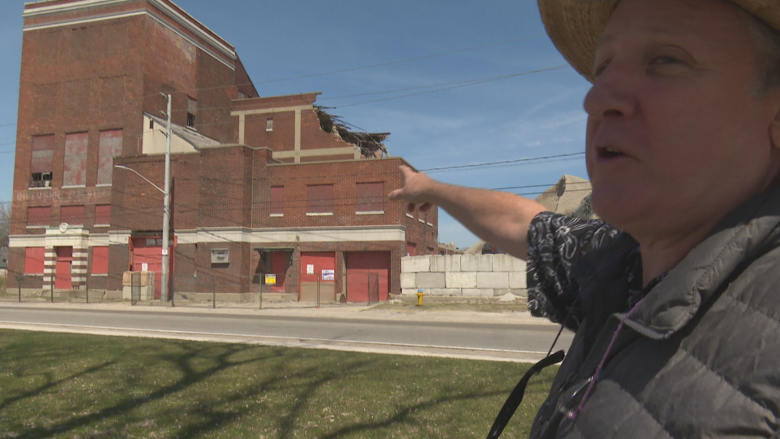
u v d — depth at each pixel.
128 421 4.68
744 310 0.57
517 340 11.39
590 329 0.92
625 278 0.90
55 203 33.38
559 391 0.91
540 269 1.18
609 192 0.70
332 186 26.75
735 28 0.67
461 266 23.02
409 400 5.31
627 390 0.67
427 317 17.55
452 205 1.43
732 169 0.66
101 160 32.81
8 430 4.43
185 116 35.47
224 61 39.47
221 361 7.70
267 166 27.56
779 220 0.58
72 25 33.97
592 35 0.98
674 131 0.66
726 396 0.54
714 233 0.63
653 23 0.70
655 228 0.71
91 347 9.11
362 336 12.16
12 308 22.30
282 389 5.84
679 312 0.61
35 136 34.38
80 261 32.09
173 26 34.81
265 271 27.22
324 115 37.47
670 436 0.58
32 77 34.53
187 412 4.95
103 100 32.91
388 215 25.89
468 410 4.93
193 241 27.89
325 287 26.31
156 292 28.25
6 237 63.84
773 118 0.67
